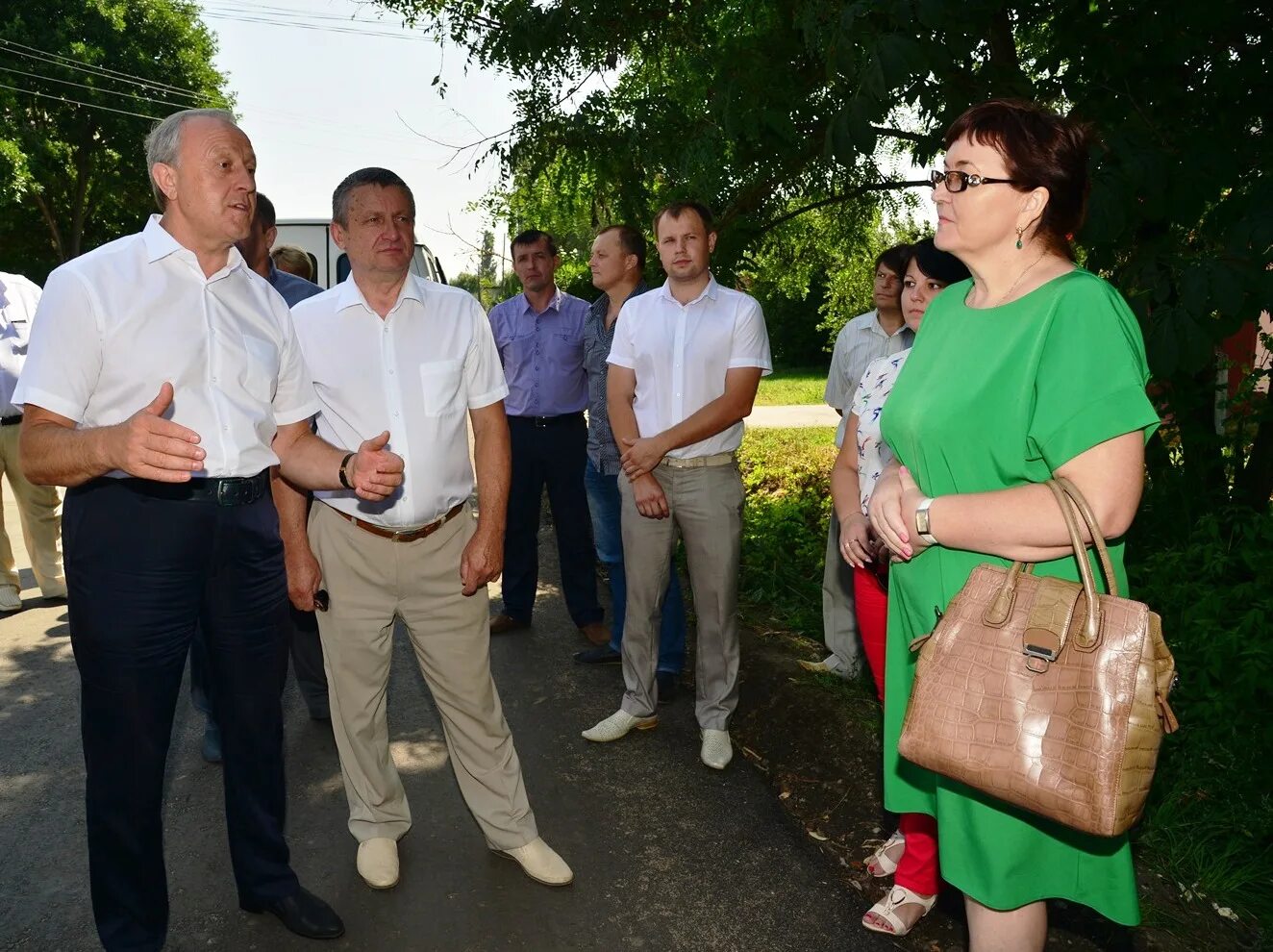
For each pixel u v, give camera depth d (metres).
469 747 3.10
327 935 2.80
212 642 2.57
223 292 2.47
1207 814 3.18
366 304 2.89
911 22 3.96
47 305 2.24
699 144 6.34
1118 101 4.20
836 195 7.28
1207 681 3.49
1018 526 1.81
